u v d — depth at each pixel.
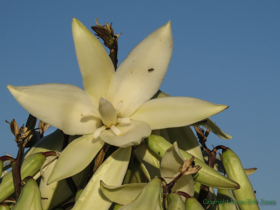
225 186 0.22
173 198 0.21
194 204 0.21
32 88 0.23
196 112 0.23
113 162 0.23
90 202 0.22
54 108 0.23
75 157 0.23
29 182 0.22
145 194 0.20
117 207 0.22
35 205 0.21
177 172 0.22
